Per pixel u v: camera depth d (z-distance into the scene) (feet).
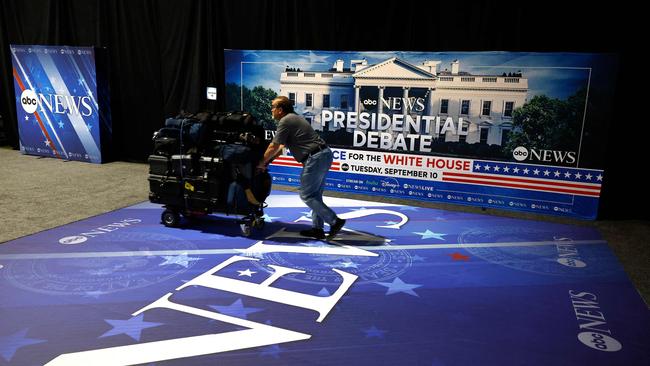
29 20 23.52
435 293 10.18
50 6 22.67
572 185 15.42
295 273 11.04
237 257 11.91
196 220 14.67
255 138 12.78
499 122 15.85
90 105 21.91
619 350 8.14
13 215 14.76
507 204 16.29
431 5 16.81
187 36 20.48
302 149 12.25
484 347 8.17
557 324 8.98
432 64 16.29
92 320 8.77
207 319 8.91
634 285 10.76
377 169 17.80
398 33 17.48
